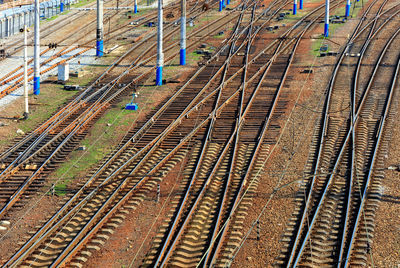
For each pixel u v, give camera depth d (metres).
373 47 75.75
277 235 31.16
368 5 109.94
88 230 32.19
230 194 36.19
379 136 44.66
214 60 73.50
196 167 40.28
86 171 40.94
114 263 29.00
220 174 39.38
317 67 67.12
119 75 68.19
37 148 45.22
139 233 31.98
